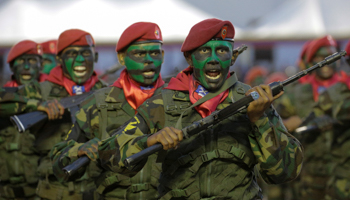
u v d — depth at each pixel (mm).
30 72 12375
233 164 6199
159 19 25562
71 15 25234
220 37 6066
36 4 25328
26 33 24766
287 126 12211
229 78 6332
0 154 11508
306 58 14477
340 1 26406
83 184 9359
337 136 11203
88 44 10414
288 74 30859
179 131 5645
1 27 24891
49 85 10500
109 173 8023
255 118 5730
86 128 7832
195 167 6129
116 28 24938
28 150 11461
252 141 6016
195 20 25531
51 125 9656
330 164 12227
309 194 12734
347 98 11227
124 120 8031
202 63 6094
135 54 8203
